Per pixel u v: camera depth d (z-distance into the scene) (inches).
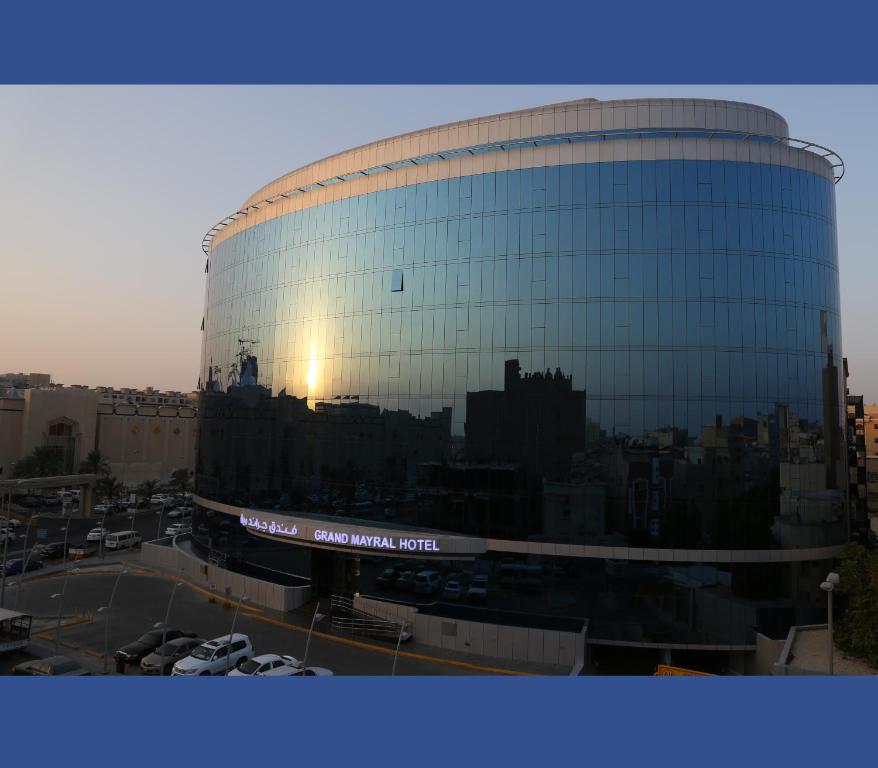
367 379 1902.1
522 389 1654.8
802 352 1606.8
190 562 2317.9
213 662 1323.8
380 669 1379.2
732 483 1526.8
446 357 1760.6
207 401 2605.8
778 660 1349.7
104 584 2167.8
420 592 1690.5
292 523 1818.4
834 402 1642.5
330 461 1967.3
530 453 1627.7
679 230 1603.1
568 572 1562.5
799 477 1565.0
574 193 1668.3
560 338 1636.3
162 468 5315.0
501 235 1729.8
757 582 1505.9
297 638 1590.8
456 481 1700.3
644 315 1589.6
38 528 3321.9
